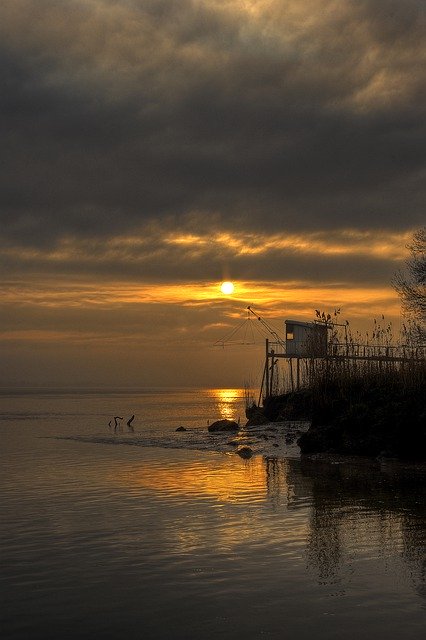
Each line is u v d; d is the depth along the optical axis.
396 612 12.75
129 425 70.25
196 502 23.77
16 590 14.27
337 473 30.92
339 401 39.75
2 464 35.38
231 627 12.17
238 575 15.09
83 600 13.63
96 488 27.09
